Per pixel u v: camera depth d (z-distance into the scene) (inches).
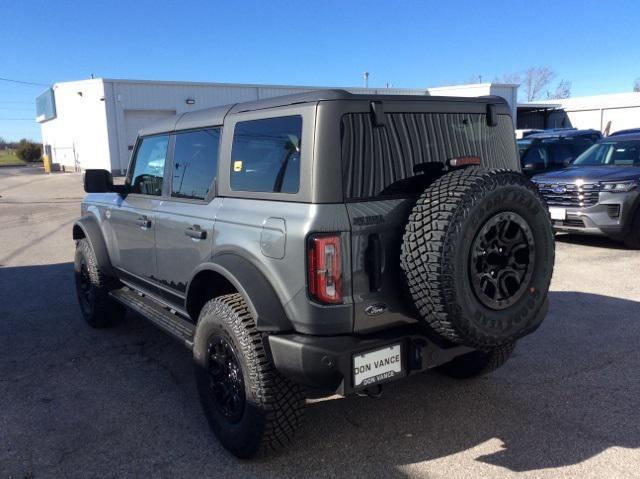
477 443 130.8
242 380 120.7
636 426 136.2
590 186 340.8
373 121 114.3
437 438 133.5
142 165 178.9
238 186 129.3
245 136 128.1
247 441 121.1
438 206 104.6
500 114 139.1
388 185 115.3
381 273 111.3
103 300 210.2
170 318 165.3
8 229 511.2
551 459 123.3
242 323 119.0
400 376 116.0
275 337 113.3
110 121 1175.0
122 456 128.4
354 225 108.3
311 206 107.9
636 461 121.6
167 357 189.9
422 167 121.0
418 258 105.3
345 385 109.1
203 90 1226.6
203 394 134.6
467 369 160.4
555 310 227.8
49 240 444.5
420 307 108.8
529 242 114.3
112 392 162.4
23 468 124.0
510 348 155.1
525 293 115.7
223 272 122.5
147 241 169.3
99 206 206.4
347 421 142.5
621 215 334.3
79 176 1189.1
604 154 390.3
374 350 111.8
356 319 110.0
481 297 108.4
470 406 149.0
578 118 1465.3
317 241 105.7
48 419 146.4
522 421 140.5
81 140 1365.7
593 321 213.6
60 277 313.6
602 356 179.9
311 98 111.5
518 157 144.3
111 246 199.6
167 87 1205.7
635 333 199.9
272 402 116.9
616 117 1374.3
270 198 118.0
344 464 123.4
